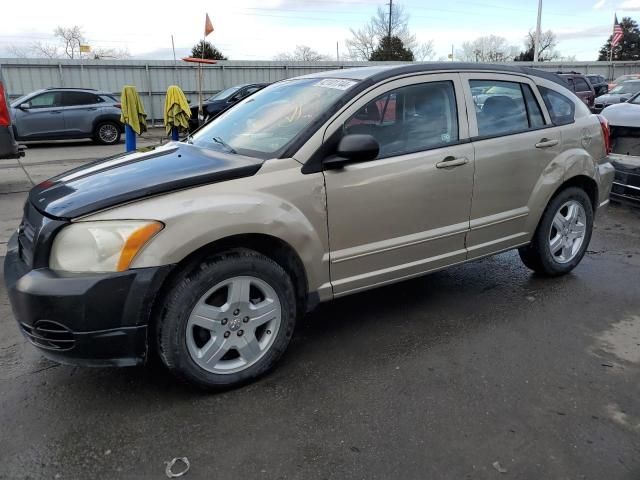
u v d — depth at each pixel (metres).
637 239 5.78
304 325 3.74
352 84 3.35
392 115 3.39
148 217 2.57
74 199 2.69
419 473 2.30
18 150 8.30
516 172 3.95
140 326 2.58
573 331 3.61
